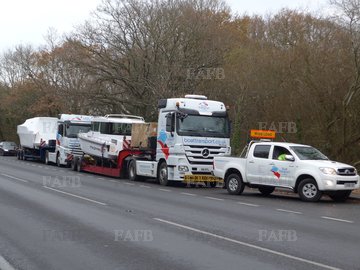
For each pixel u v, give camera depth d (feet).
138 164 87.71
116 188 73.92
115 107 150.61
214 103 78.84
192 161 76.02
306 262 28.27
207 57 129.49
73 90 145.89
